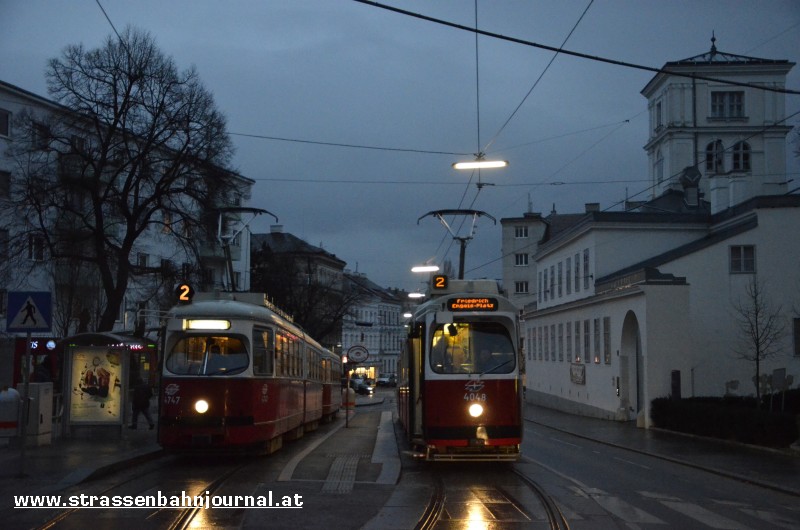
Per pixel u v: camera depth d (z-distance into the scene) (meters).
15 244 35.38
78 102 35.16
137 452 18.30
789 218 37.69
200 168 36.81
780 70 64.88
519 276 87.06
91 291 47.03
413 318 20.17
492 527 10.86
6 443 20.75
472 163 22.09
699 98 65.44
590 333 44.12
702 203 54.50
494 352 17.48
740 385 37.12
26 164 42.56
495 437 17.06
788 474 17.80
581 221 47.34
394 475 15.74
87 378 21.66
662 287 33.94
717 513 12.47
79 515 11.33
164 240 49.72
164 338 18.19
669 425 31.38
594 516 11.88
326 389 37.22
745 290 37.44
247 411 17.92
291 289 72.25
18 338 41.59
